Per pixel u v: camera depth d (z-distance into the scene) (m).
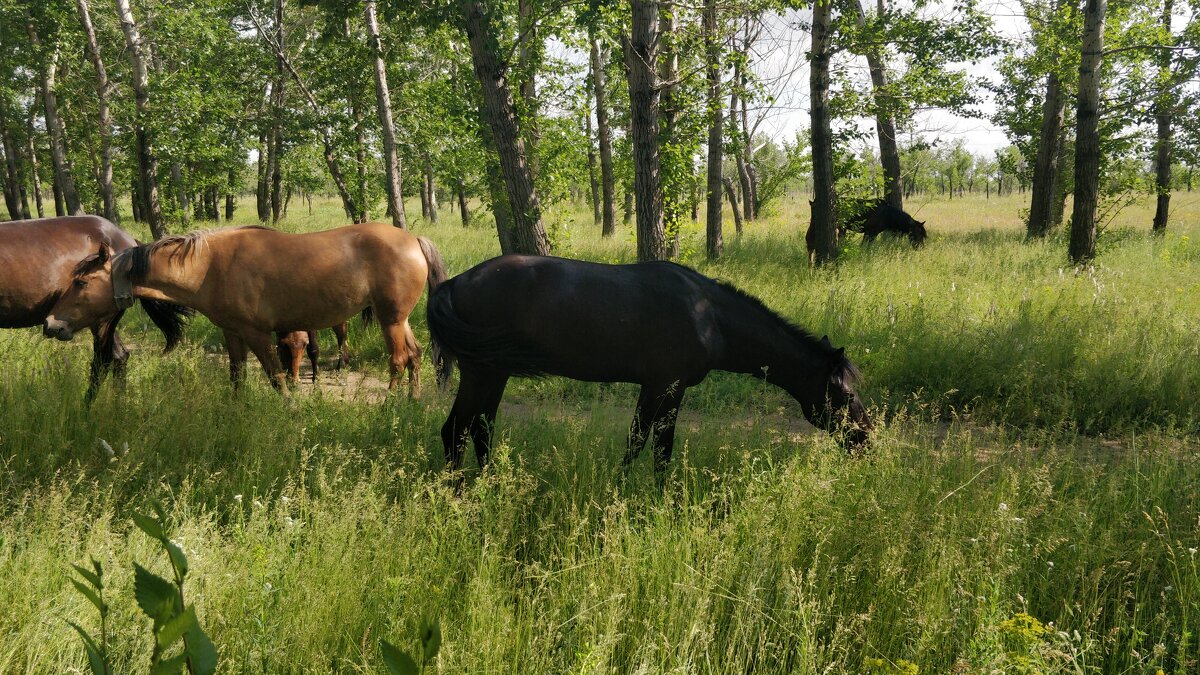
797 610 3.09
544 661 2.90
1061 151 22.22
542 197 13.06
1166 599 3.30
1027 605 3.19
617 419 6.06
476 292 4.92
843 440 4.71
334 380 8.56
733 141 15.42
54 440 5.11
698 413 7.09
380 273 6.98
